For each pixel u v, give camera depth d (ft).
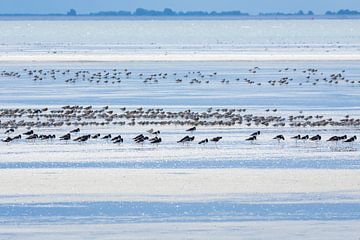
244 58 592.19
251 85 387.55
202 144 211.82
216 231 133.28
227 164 182.91
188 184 162.20
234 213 143.13
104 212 143.74
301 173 172.04
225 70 482.69
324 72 461.37
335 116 270.46
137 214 142.41
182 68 499.51
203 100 321.73
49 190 157.79
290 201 150.10
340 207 146.30
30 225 136.46
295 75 442.50
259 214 142.31
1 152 200.34
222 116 261.24
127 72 457.27
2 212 143.54
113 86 384.27
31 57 599.98
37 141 218.18
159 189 158.40
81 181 164.86
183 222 138.00
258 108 293.84
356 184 162.09
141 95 342.44
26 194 155.12
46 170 176.14
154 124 249.75
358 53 647.56
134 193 155.53
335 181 164.76
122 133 233.55
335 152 199.41
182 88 373.20
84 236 130.93
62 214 142.20
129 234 131.85
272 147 207.31
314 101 317.63
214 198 152.15
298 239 129.18
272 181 164.66
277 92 354.54
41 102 316.40
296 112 281.74
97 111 277.85
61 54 641.81
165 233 132.46
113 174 171.42
